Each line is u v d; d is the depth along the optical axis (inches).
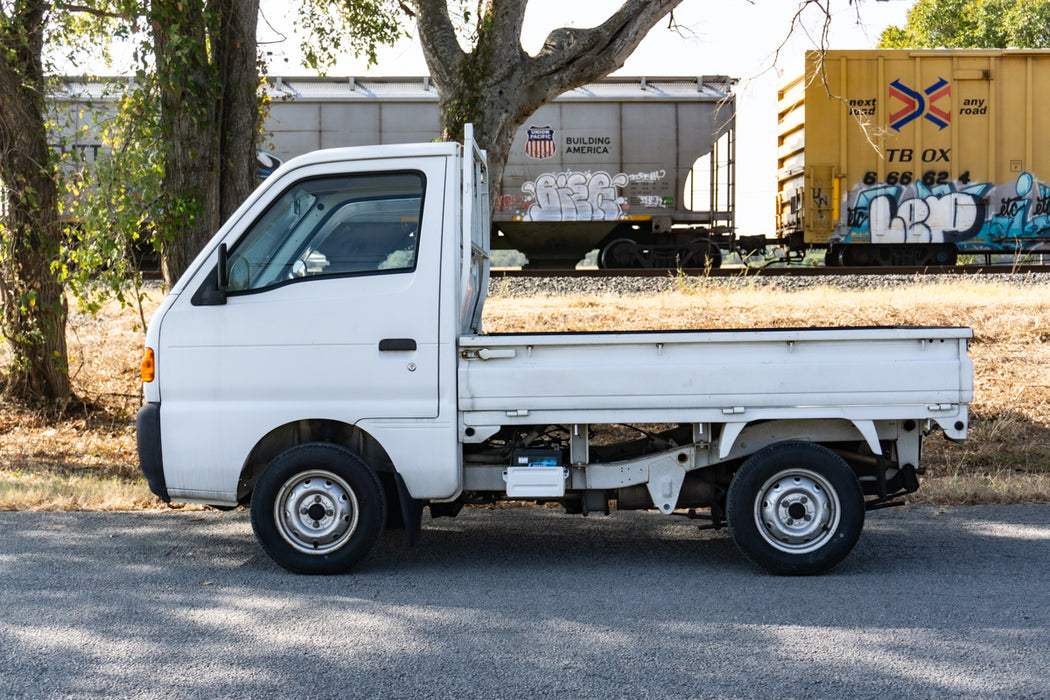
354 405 217.5
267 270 223.0
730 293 598.5
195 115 347.6
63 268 379.6
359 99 791.7
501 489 228.7
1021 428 386.0
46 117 440.5
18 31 398.0
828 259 775.7
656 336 212.2
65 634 179.8
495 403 215.3
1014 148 733.9
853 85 728.3
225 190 378.0
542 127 802.2
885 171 735.1
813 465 213.3
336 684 156.0
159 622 186.9
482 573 222.1
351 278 219.9
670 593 204.7
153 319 223.5
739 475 215.5
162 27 334.6
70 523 275.6
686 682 155.9
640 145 805.2
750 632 178.9
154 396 223.0
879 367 211.0
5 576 219.8
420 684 155.9
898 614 187.9
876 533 255.0
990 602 194.5
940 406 210.5
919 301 555.8
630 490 233.0
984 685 152.9
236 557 237.3
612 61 394.9
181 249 360.5
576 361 215.0
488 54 393.7
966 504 288.7
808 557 213.3
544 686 154.8
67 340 547.5
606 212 805.9
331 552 218.1
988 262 768.9
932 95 729.6
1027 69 728.3
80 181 377.4
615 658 166.6
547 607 195.6
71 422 449.1
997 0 1286.9
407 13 473.7
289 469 216.8
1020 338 501.0
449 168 220.5
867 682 154.8
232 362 219.9
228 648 172.4
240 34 378.0
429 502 231.8
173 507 299.3
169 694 152.4
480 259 254.4
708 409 213.8
